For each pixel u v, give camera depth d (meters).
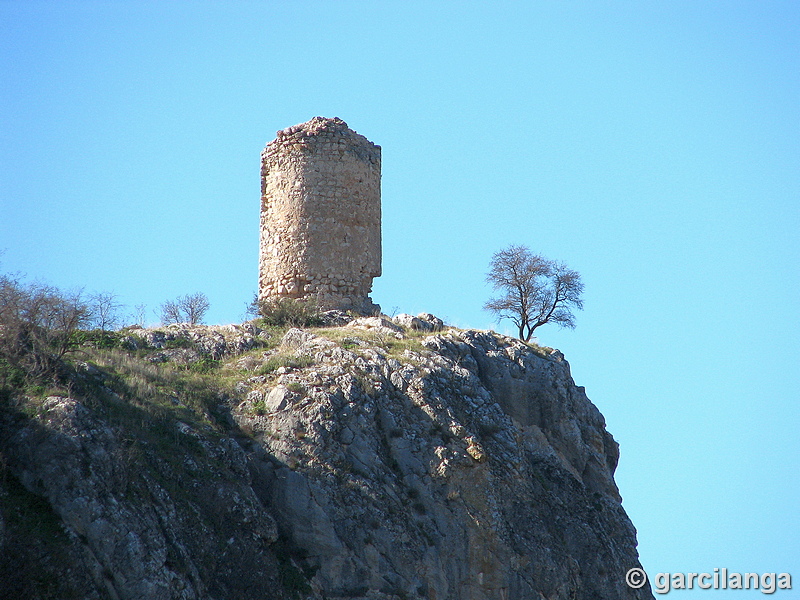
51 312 104.06
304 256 140.62
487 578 106.94
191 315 172.12
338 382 114.62
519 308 180.25
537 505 116.62
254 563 94.19
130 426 97.00
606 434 138.50
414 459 111.06
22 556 77.88
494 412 121.06
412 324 137.62
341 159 143.88
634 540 124.62
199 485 95.75
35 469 84.31
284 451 106.12
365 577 101.44
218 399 112.12
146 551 84.31
